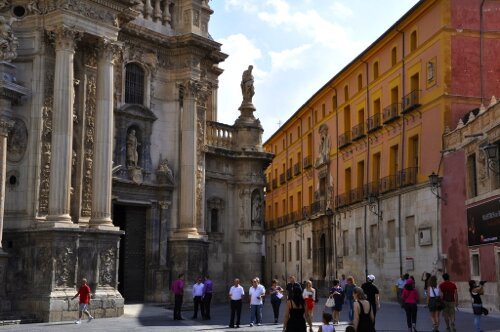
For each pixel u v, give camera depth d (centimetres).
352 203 4894
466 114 3606
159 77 3669
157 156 3606
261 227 4147
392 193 4166
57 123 2792
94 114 3020
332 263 5347
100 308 2827
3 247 2772
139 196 3484
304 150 6425
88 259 2833
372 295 2095
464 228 3291
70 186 2838
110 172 2988
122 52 3328
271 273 7444
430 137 3772
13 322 2530
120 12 3089
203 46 3728
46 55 2884
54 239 2691
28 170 2814
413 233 3891
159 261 3541
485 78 3716
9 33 2808
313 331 2280
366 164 4775
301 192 6475
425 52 3928
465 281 3272
